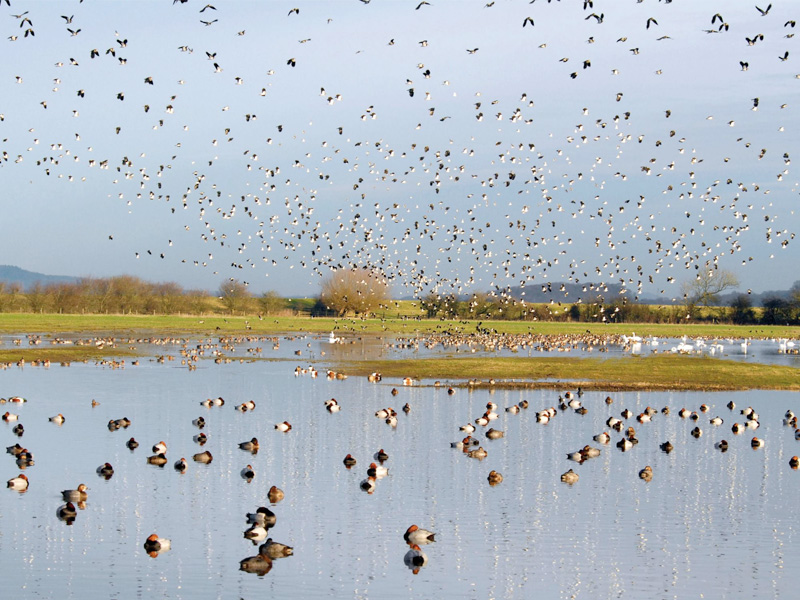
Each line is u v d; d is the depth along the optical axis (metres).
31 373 82.06
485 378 81.25
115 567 28.03
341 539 31.12
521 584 26.95
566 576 27.64
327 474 40.78
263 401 64.88
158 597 25.38
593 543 30.86
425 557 28.97
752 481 40.31
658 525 33.03
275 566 28.36
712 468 43.22
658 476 41.19
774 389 76.38
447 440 49.56
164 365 91.88
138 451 45.56
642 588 26.69
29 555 29.06
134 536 31.22
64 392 68.44
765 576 27.77
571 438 50.97
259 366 91.81
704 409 63.25
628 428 52.72
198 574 27.42
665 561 29.06
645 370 86.56
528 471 41.88
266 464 42.84
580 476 41.00
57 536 31.14
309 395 68.62
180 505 35.28
